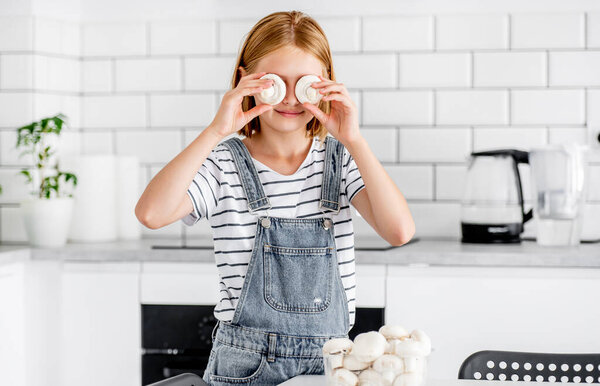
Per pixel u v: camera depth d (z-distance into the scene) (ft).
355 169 4.47
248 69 4.31
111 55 8.45
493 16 7.93
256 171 4.39
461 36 7.98
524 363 4.26
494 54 7.96
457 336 6.61
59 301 7.06
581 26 7.84
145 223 4.04
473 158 7.46
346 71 8.12
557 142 7.93
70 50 8.34
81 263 7.05
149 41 8.40
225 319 4.30
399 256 6.61
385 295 6.66
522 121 7.96
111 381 7.02
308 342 4.11
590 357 4.27
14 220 7.85
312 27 4.29
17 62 7.82
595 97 7.86
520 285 6.55
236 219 4.32
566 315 6.53
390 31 8.05
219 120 4.00
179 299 6.92
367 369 3.02
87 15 8.43
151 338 6.97
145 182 8.48
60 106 8.21
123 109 8.47
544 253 6.51
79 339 7.04
